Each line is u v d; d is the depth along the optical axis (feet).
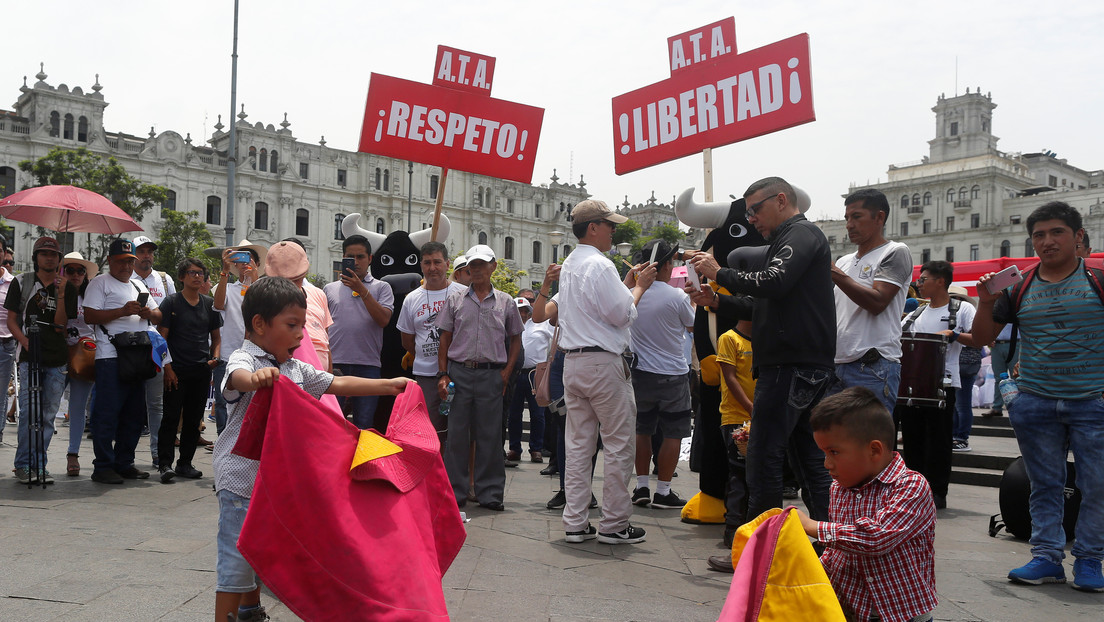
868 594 8.78
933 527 8.67
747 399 15.83
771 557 7.75
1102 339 13.75
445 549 9.70
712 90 19.89
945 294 24.63
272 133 184.65
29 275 20.44
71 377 21.15
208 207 178.40
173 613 11.03
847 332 15.17
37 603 11.25
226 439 9.73
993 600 13.04
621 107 21.24
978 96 270.05
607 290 15.56
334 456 8.70
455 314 19.65
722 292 17.33
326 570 8.30
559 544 16.07
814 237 12.96
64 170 129.39
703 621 11.49
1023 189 239.30
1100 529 13.69
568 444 16.52
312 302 15.51
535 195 225.76
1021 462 17.63
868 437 8.56
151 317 21.31
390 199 200.54
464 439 19.71
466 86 24.62
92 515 16.94
